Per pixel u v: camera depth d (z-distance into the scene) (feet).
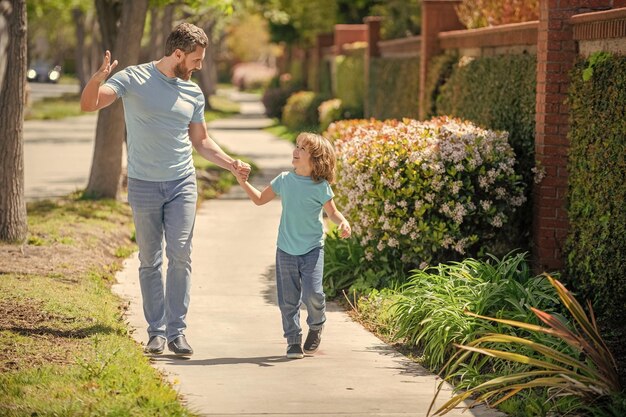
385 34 100.78
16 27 38.70
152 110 24.72
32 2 120.06
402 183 34.30
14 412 19.03
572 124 32.99
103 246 41.60
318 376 23.81
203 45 24.94
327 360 25.55
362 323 30.55
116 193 55.36
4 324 26.17
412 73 68.18
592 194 31.07
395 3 100.27
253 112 183.62
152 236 25.55
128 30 53.21
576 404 20.84
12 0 38.58
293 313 25.71
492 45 45.29
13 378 21.15
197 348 26.58
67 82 309.01
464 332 25.25
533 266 35.63
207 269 39.06
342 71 111.45
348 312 32.19
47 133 114.21
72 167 77.20
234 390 22.24
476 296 27.25
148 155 25.03
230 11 68.13
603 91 30.27
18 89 38.96
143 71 24.93
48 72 296.51
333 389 22.61
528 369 23.40
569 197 33.35
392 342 27.94
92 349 24.12
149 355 25.35
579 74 32.35
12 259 36.01
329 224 48.96
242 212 55.47
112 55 65.16
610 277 29.53
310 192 25.35
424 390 22.79
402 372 24.44
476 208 34.14
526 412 20.80
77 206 50.93
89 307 28.86
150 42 95.25
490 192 34.40
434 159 33.78
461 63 49.34
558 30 34.35
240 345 27.09
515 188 34.63
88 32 246.47
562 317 26.43
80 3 167.43
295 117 126.21
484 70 44.19
